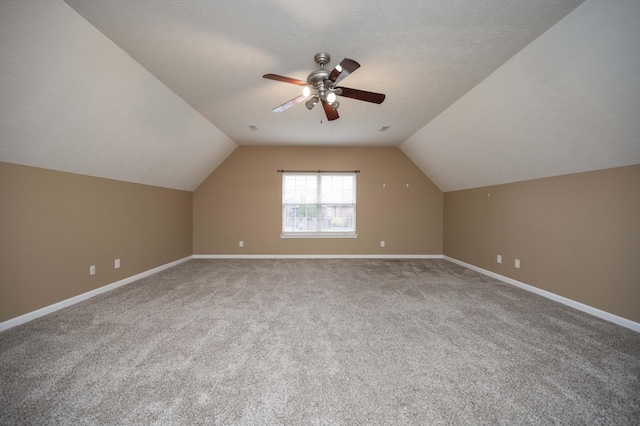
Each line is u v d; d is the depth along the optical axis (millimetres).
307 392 1551
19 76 1909
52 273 2723
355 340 2166
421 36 2102
